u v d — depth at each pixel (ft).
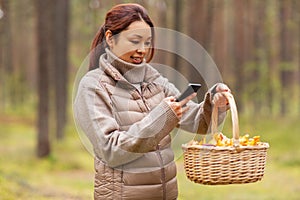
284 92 103.71
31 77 165.48
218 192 38.70
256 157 11.14
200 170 11.23
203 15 68.90
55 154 65.67
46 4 64.39
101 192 11.21
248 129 83.87
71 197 33.06
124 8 11.10
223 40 101.14
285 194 39.11
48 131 62.90
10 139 85.81
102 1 86.99
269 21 102.94
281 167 55.31
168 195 11.43
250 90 98.02
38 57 63.67
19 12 108.27
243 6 95.81
